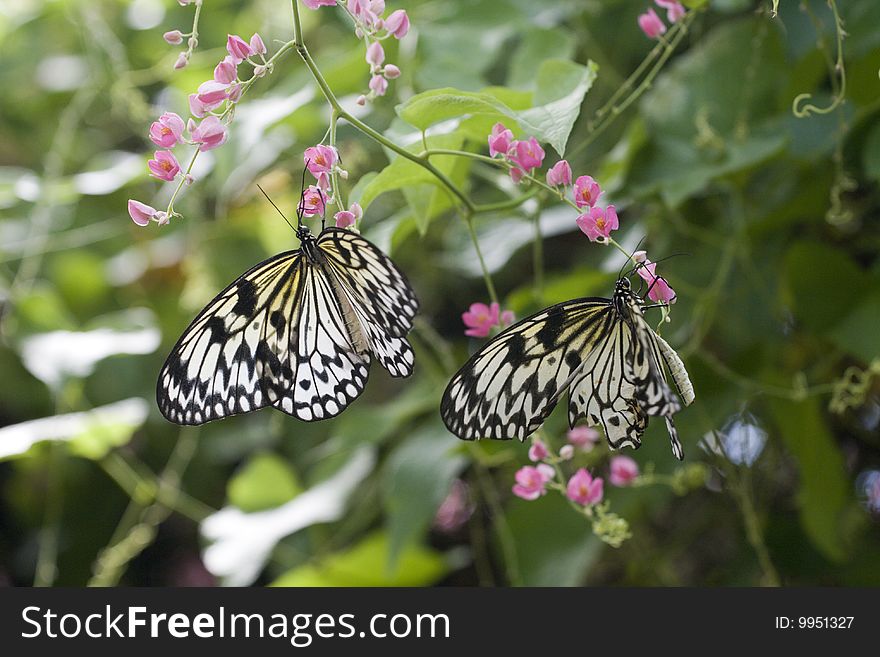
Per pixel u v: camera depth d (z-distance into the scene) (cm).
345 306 82
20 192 116
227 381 83
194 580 136
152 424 129
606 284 102
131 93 120
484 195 110
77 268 131
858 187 104
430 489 103
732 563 109
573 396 83
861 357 99
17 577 133
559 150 83
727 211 104
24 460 131
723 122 100
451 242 105
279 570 123
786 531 108
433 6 105
